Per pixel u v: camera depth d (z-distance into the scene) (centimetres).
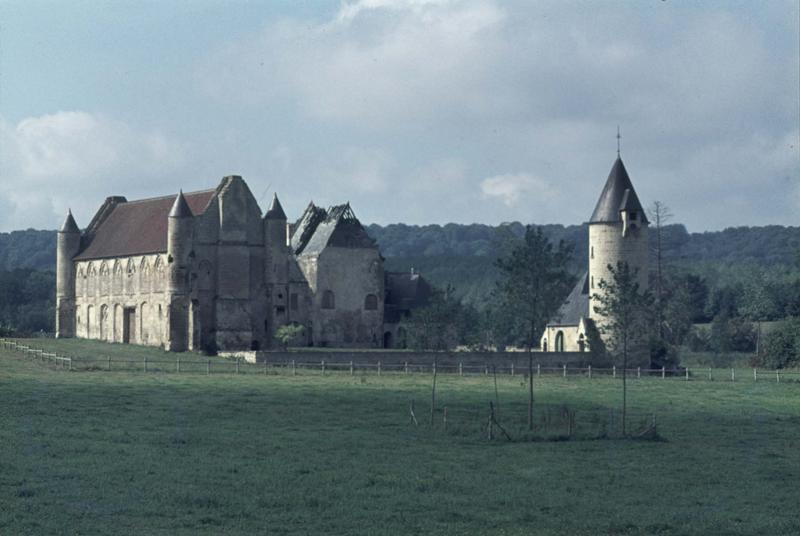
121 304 18012
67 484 5491
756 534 4844
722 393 11850
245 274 17350
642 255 15988
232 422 8175
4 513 4788
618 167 16238
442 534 4669
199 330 16712
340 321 19438
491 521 4969
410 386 11362
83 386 10562
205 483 5628
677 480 6203
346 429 7956
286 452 6769
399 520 4931
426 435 7744
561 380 13138
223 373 12688
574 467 6562
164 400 9438
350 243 19562
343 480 5853
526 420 8538
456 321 17250
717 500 5647
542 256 9206
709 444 7662
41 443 6775
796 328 17875
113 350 15900
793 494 5841
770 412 9950
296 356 14050
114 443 6900
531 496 5600
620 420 8856
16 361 13638
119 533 4500
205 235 17162
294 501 5250
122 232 18612
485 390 11125
